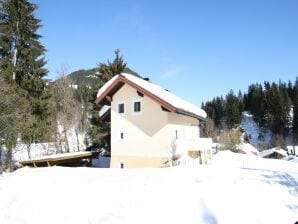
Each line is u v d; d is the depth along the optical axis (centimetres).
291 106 10375
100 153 3281
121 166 2370
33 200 998
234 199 989
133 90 2381
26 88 2845
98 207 890
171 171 1529
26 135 2662
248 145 7019
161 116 2236
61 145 3606
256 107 10662
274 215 881
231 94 12281
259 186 1198
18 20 2856
